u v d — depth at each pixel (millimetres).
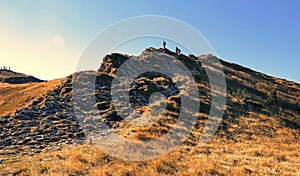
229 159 16859
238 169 14711
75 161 14836
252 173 14172
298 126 34031
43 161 15766
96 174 13117
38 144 23984
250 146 22031
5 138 25141
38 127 28344
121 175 13180
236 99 40969
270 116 35969
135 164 14688
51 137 25891
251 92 49188
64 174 13031
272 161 17438
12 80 101438
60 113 32312
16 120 29859
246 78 61812
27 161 16641
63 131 27594
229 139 23984
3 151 21328
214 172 14078
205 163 15422
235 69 71875
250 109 37406
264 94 49938
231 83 52188
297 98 54781
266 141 24703
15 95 48312
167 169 14250
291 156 19906
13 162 16750
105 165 14570
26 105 35750
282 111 40562
